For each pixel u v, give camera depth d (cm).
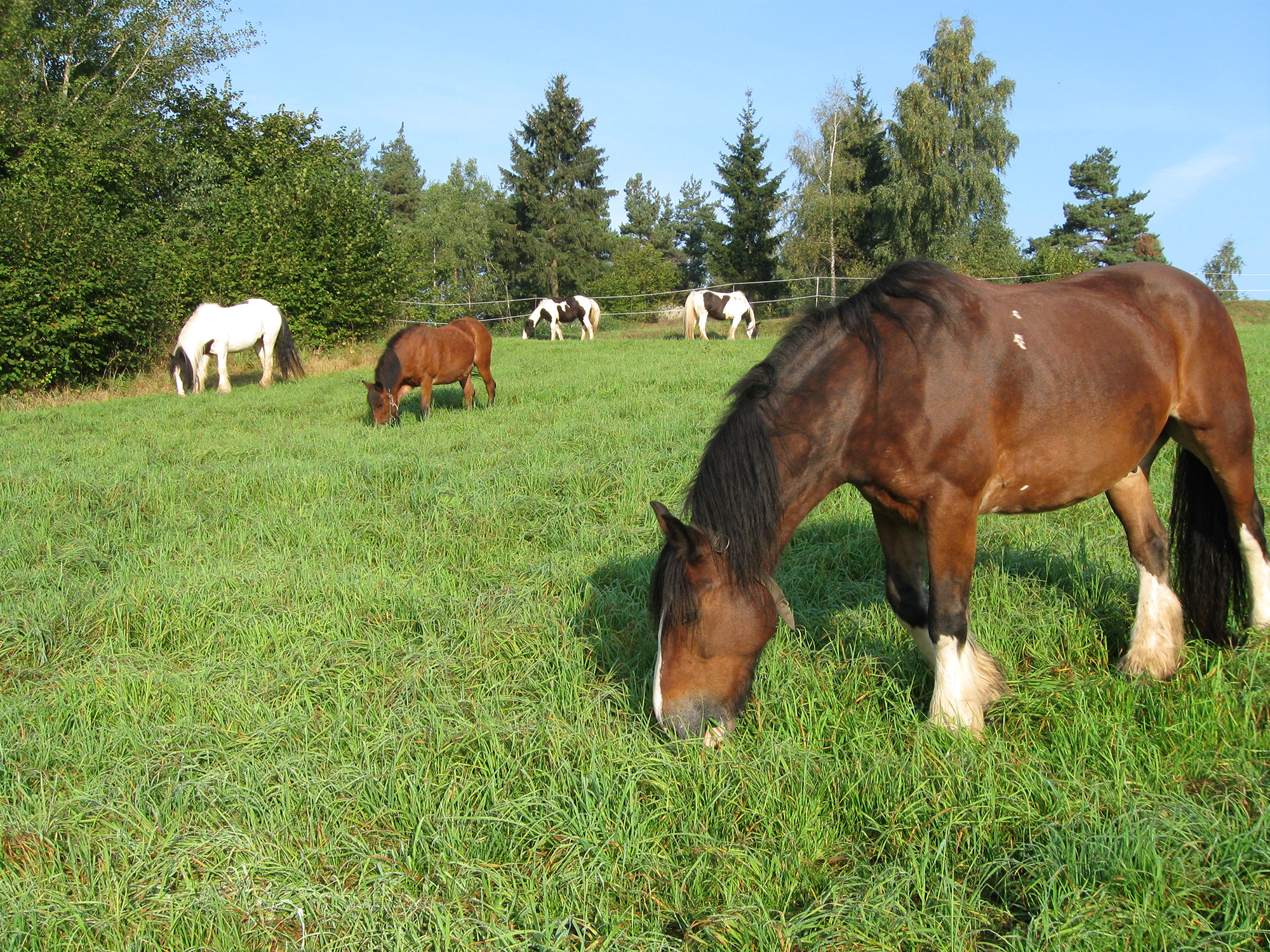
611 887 242
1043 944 209
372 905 234
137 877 251
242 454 866
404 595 454
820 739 309
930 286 315
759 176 4150
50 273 1505
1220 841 235
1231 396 362
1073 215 4488
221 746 316
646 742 306
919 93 3412
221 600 458
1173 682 337
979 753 289
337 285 2067
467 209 5594
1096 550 477
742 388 311
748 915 227
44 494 686
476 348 1185
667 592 283
